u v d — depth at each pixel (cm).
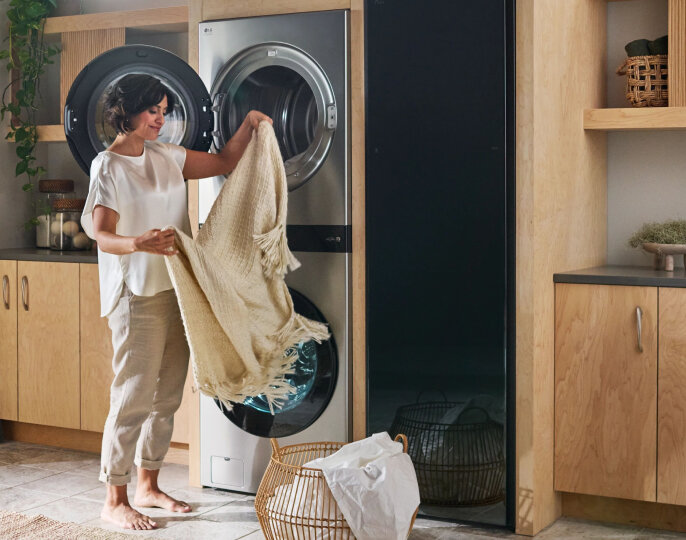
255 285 291
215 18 333
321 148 313
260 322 293
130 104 289
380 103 302
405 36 297
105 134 315
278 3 321
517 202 284
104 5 435
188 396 372
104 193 283
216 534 293
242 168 296
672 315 283
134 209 289
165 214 295
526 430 287
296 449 311
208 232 287
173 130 320
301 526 261
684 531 295
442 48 291
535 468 288
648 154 344
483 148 287
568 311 299
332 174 312
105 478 301
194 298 273
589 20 330
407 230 300
